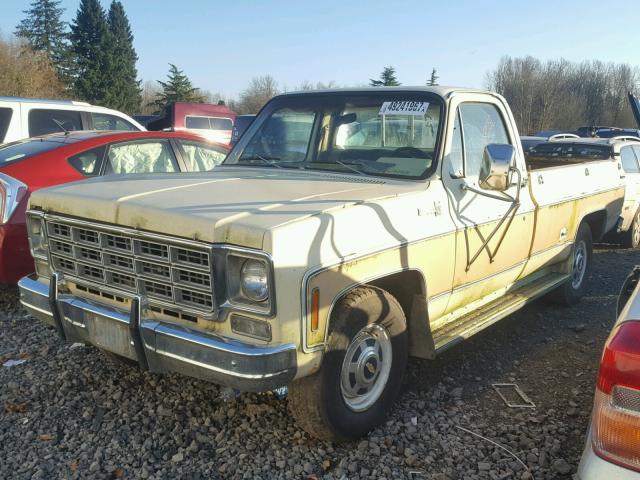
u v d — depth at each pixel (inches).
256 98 2647.6
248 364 112.7
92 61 2412.6
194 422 147.1
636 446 83.7
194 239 118.8
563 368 186.9
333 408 129.6
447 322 172.2
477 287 175.3
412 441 141.3
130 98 2477.9
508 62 2086.6
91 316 137.3
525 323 227.5
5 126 343.0
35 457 132.3
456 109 166.2
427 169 157.6
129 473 127.5
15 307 229.1
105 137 254.8
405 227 140.3
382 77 1637.6
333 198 135.4
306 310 116.9
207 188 144.4
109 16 2605.8
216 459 132.5
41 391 162.6
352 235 126.6
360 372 137.1
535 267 211.0
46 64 1734.7
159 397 159.6
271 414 150.6
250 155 189.5
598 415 88.0
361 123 173.5
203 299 121.0
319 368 124.8
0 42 1595.7
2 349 190.1
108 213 132.9
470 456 136.1
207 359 117.4
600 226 261.6
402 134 166.1
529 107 2044.8
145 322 126.9
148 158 266.2
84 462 131.0
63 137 260.7
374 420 142.1
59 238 145.6
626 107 2204.7
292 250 114.3
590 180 240.7
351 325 129.6
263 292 114.1
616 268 328.8
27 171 225.1
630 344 85.9
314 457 133.3
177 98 2524.6
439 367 185.0
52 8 2568.9
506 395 167.5
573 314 239.6
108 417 149.5
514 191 186.2
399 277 144.8
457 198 160.4
